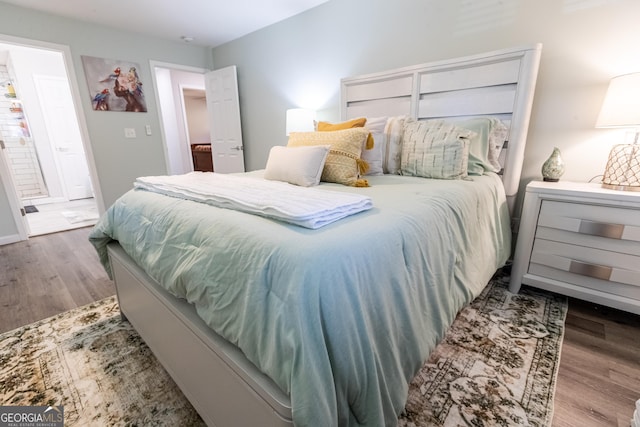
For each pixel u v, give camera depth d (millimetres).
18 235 3037
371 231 810
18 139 4785
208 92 4168
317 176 1623
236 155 4090
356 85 2629
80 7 2785
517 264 1796
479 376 1199
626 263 1457
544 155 1941
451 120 2033
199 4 2771
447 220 1159
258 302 679
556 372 1216
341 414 655
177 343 1045
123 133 3520
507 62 1856
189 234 957
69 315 1730
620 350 1346
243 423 779
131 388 1202
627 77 1415
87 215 4082
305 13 2994
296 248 680
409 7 2332
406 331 849
